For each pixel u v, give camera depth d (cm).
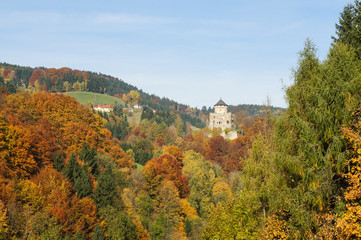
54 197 5466
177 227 7600
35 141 6994
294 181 2433
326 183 2134
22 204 5041
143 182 8975
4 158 5778
